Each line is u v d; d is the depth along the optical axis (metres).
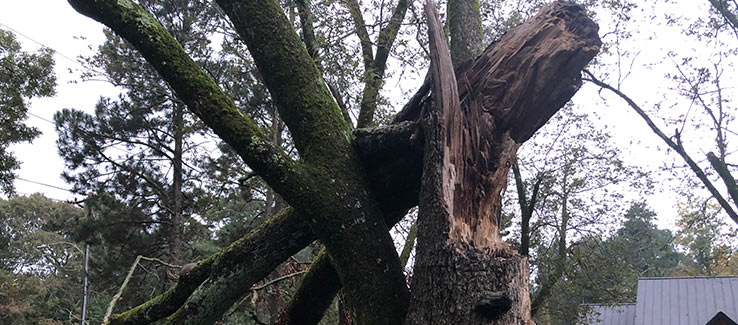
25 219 33.03
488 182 2.37
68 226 14.72
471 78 2.57
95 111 13.24
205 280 3.12
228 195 11.83
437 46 2.45
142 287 13.50
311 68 2.85
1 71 11.85
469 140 2.37
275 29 2.82
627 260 12.02
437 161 2.23
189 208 13.63
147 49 2.67
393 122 2.83
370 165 2.76
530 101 2.48
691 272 27.17
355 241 2.40
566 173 10.60
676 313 16.98
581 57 2.45
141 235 13.58
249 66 9.65
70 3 2.81
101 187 13.55
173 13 11.76
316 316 3.58
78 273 27.72
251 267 2.92
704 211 11.13
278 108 2.81
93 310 19.45
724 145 10.54
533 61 2.46
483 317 1.92
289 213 2.92
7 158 11.90
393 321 2.23
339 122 2.75
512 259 2.05
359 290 2.34
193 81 2.64
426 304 2.04
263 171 2.53
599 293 11.89
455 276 2.00
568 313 12.41
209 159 11.82
